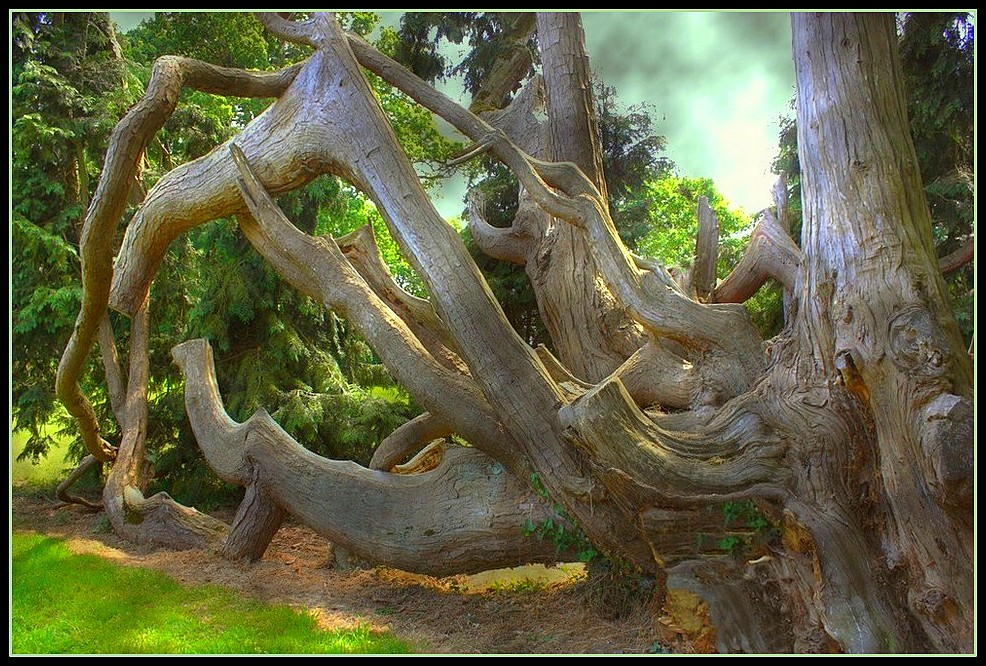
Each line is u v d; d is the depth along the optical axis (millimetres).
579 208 6859
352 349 14094
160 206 8078
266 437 7738
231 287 12016
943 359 4906
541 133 10156
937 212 10766
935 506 4840
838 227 5539
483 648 5684
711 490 5363
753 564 5367
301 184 7598
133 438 10227
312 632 6004
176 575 7586
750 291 9250
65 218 11648
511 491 6555
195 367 8750
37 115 10938
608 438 5352
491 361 6074
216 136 12773
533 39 13633
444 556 6672
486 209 14508
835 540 5035
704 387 6484
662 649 5301
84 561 7949
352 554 8031
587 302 8492
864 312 5227
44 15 11922
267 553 8641
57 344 11984
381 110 7176
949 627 4719
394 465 8125
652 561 5781
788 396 5621
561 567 8125
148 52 14664
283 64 15656
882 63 5699
